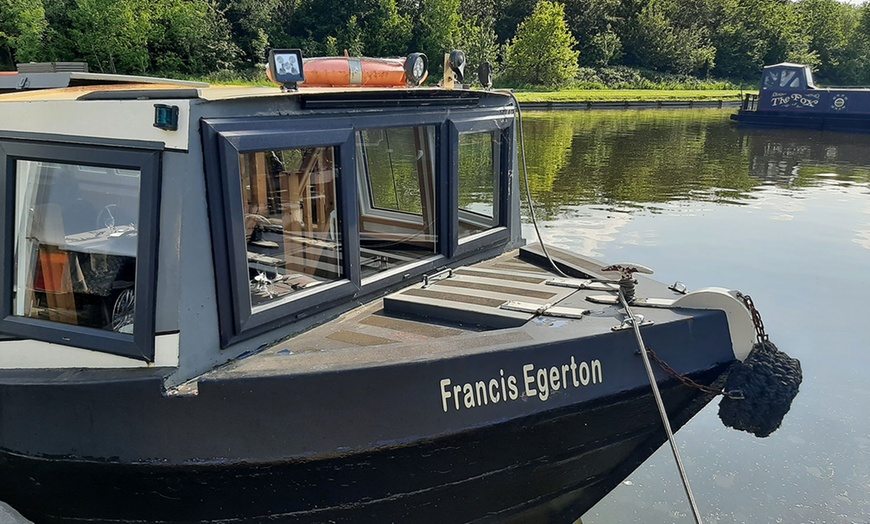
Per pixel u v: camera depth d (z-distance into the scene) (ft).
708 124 97.35
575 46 219.41
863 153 68.95
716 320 11.21
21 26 135.03
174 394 9.00
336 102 10.69
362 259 12.04
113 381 9.16
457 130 12.92
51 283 10.10
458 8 208.85
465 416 9.73
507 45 204.44
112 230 9.53
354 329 10.98
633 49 227.40
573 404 10.31
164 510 9.80
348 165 10.93
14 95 11.62
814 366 21.13
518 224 16.01
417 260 13.09
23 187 10.06
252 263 10.02
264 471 9.29
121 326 9.62
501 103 14.58
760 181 53.11
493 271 13.76
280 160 10.12
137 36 143.95
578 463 11.30
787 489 15.21
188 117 8.79
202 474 9.26
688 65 225.35
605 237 35.45
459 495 10.51
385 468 9.65
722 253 32.89
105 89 11.53
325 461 9.32
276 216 10.27
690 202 44.65
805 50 244.01
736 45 233.96
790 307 25.95
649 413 11.07
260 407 9.05
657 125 95.71
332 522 10.10
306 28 190.29
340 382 9.17
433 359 9.53
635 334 10.55
